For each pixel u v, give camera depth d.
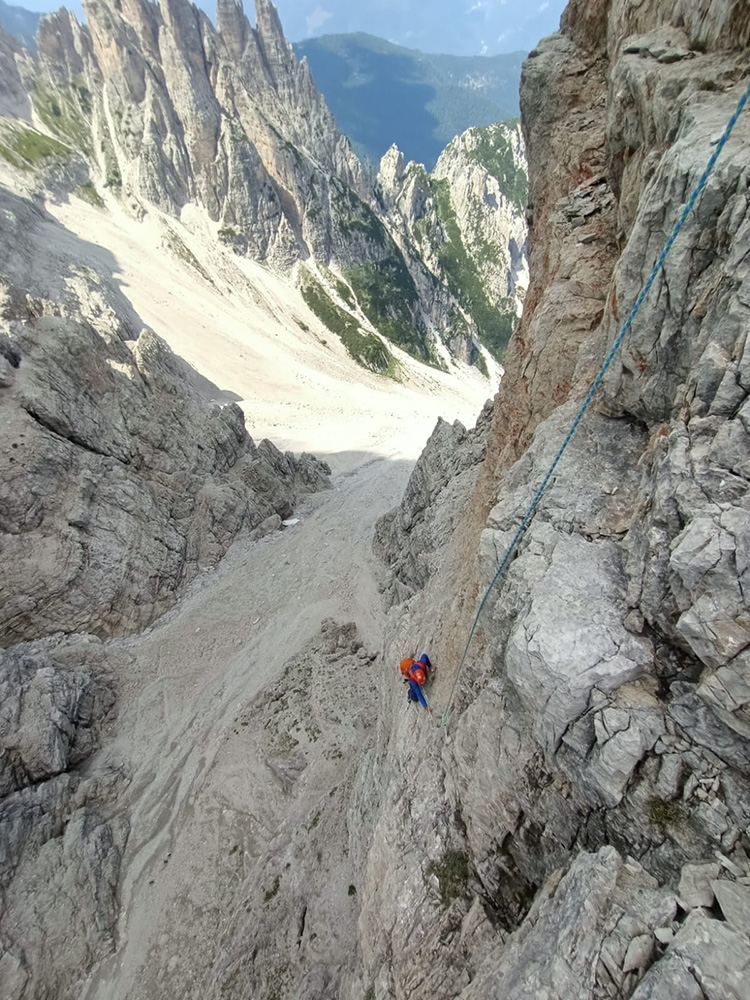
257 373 105.94
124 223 129.75
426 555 29.38
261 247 152.62
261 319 131.25
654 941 5.95
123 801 23.86
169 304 111.81
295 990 14.18
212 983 15.95
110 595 32.66
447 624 15.57
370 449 74.62
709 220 7.36
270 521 45.34
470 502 21.39
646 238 8.62
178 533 39.22
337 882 15.82
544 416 14.45
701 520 6.55
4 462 30.80
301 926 15.56
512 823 9.29
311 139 176.62
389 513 42.19
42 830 21.34
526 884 9.10
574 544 8.58
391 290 177.12
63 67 140.25
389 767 15.01
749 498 6.39
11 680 24.89
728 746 6.49
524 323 17.59
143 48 139.50
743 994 5.08
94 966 18.36
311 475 57.44
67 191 123.88
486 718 10.13
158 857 21.58
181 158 142.12
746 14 8.37
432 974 9.63
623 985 5.92
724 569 6.27
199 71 145.12
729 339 6.92
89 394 38.09
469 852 10.40
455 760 11.33
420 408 112.12
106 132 139.88
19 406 33.12
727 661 6.16
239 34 159.25
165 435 42.31
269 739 24.92
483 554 10.53
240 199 147.38
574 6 17.56
